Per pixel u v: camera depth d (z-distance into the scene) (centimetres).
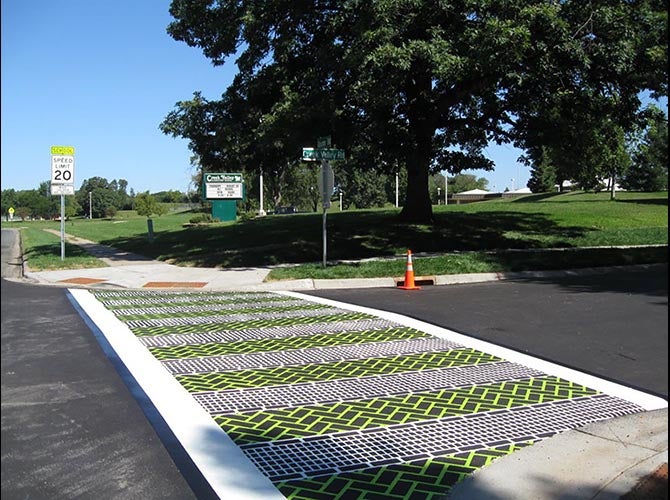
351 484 400
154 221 5675
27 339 825
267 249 2045
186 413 534
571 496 379
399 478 409
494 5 1473
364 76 1497
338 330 895
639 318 970
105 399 570
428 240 2125
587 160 2466
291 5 1820
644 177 5100
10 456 442
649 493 379
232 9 1886
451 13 1558
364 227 2370
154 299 1240
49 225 5931
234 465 429
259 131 1716
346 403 562
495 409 546
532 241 2230
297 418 523
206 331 886
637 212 3127
